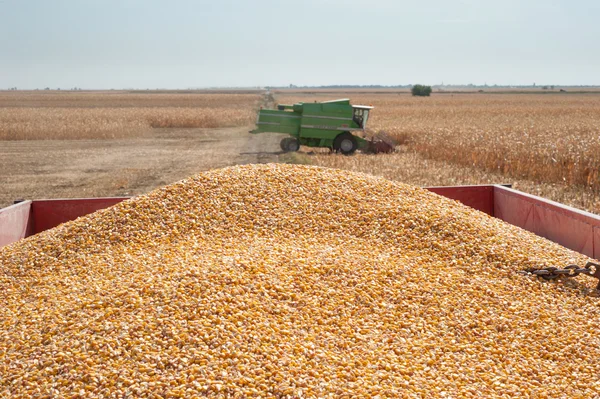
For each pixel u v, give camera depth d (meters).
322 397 2.91
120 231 5.12
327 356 3.31
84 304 3.73
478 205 6.66
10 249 5.11
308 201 5.70
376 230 5.23
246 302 3.74
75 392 2.85
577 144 17.39
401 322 3.80
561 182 13.37
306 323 3.67
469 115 44.28
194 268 4.10
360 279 4.28
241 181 6.04
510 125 32.06
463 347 3.55
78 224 5.33
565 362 3.45
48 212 6.20
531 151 16.20
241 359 3.16
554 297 4.25
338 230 5.23
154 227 5.15
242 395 2.85
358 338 3.56
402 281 4.32
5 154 22.98
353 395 2.94
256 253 4.55
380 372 3.20
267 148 23.81
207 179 6.05
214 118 39.25
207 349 3.21
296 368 3.12
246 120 40.00
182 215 5.34
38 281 4.42
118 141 28.84
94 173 17.17
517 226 6.00
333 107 21.02
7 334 3.51
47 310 3.77
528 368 3.36
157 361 3.08
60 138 30.81
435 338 3.64
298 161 17.77
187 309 3.59
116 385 2.90
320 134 21.17
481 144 18.83
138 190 13.76
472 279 4.45
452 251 4.87
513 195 6.09
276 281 4.07
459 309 4.01
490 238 5.05
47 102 84.25
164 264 4.30
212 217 5.34
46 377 3.00
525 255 4.77
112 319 3.49
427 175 14.66
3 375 3.05
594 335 3.72
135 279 4.05
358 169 15.80
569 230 5.09
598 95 116.81
